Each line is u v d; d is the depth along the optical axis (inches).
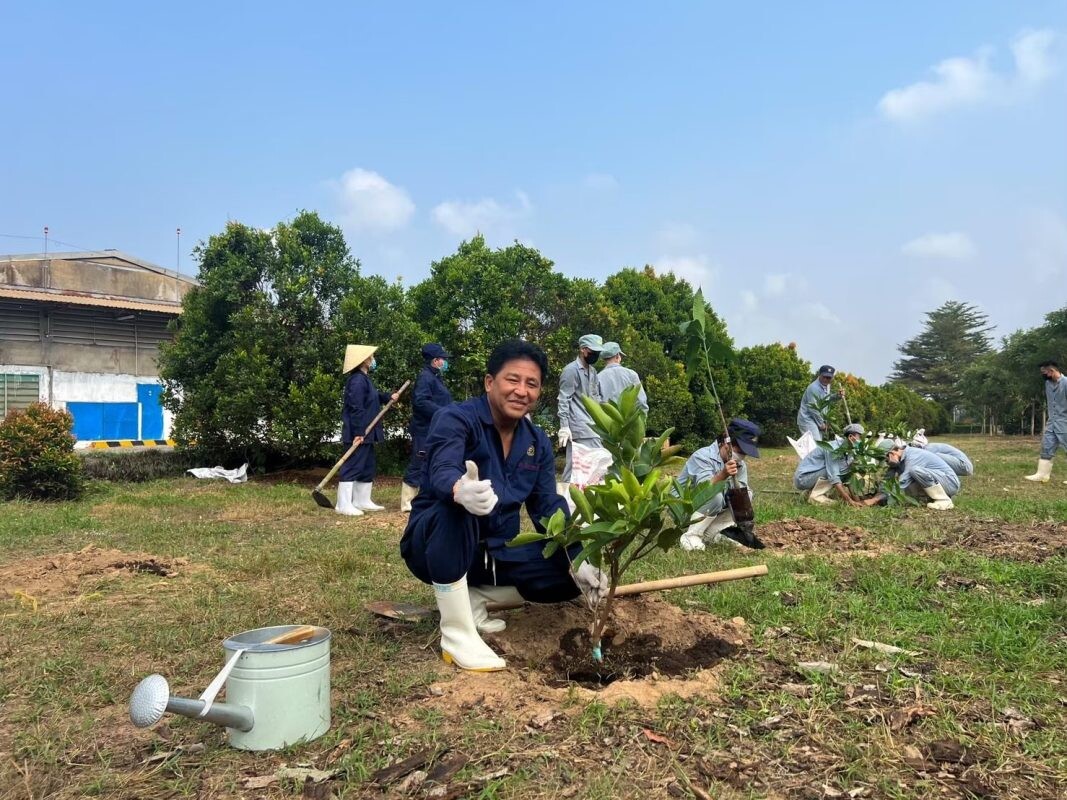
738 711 104.0
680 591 169.2
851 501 322.0
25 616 155.9
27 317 683.4
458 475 114.7
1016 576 180.4
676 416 672.4
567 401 307.4
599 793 83.4
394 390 476.1
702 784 86.3
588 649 132.9
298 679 95.5
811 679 115.8
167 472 461.7
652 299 826.2
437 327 529.0
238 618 153.6
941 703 107.1
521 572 132.4
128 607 164.2
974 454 714.8
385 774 88.4
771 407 870.4
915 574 181.2
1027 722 101.7
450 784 86.0
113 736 101.0
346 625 147.7
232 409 442.3
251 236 465.7
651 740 95.7
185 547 233.0
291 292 450.6
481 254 557.9
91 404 711.1
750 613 152.5
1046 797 83.4
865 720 102.1
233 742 95.7
